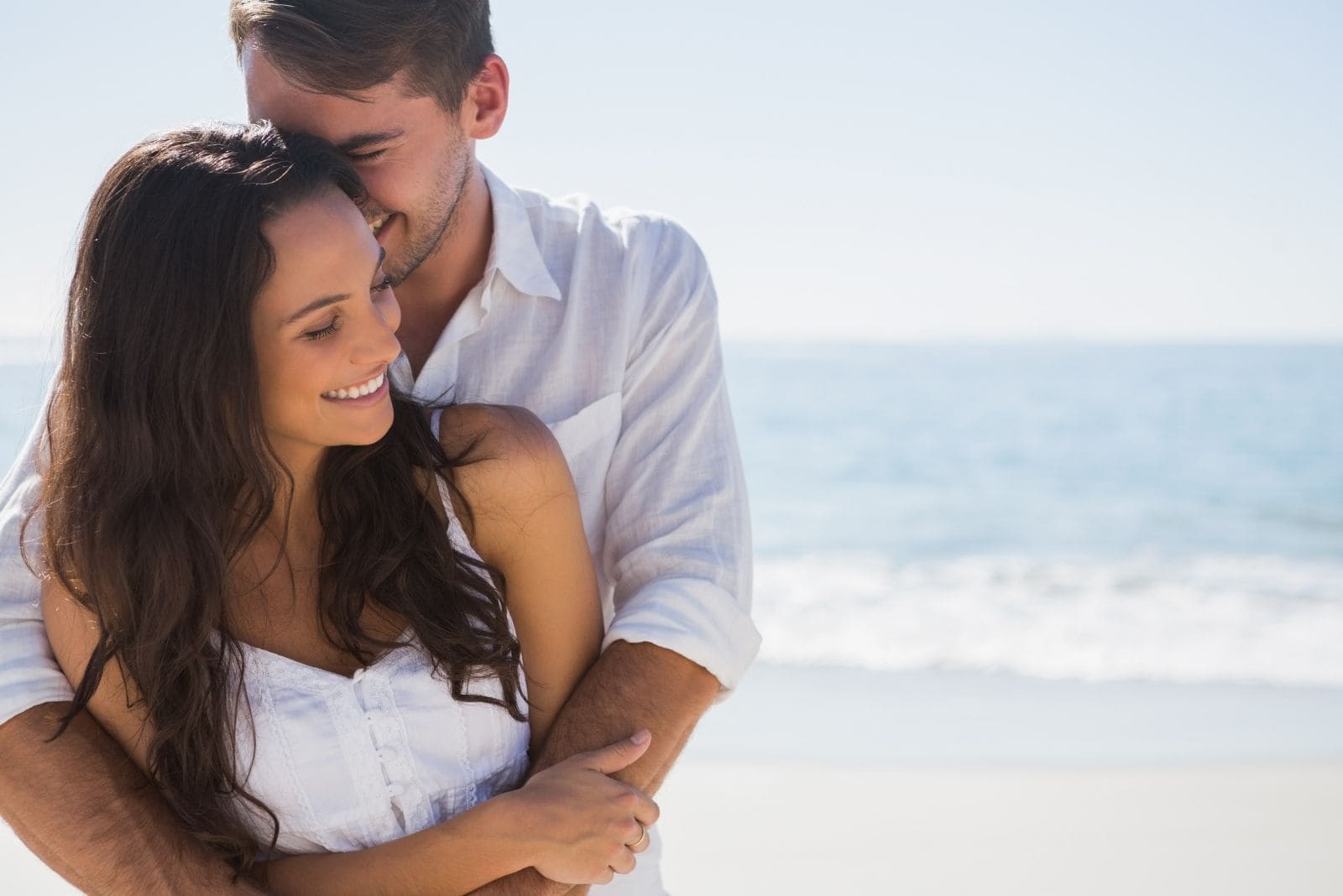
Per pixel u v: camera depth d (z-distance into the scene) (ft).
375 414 4.54
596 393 5.89
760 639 5.64
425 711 4.77
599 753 4.85
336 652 4.82
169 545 4.40
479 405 5.14
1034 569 41.42
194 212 4.28
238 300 4.27
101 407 4.40
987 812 16.05
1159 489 54.24
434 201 5.38
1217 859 14.53
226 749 4.57
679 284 6.11
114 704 4.59
